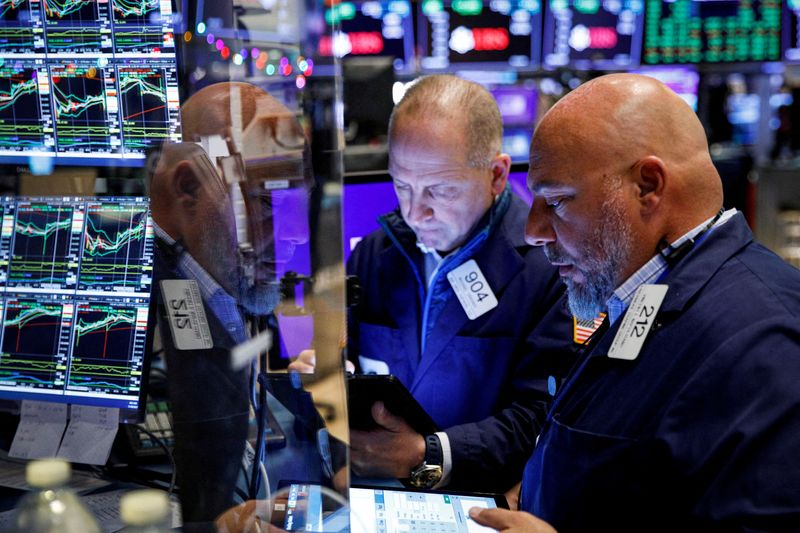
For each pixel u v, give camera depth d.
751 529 1.03
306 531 1.05
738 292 1.20
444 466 1.64
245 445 1.11
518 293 1.85
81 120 1.21
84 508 0.99
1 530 0.98
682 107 1.33
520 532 1.21
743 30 4.32
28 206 1.24
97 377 1.20
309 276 1.12
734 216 1.33
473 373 1.86
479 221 1.88
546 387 1.76
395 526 1.26
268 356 1.12
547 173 1.34
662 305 1.25
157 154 1.18
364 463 1.62
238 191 1.14
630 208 1.30
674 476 1.14
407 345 1.98
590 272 1.35
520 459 1.71
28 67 1.22
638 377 1.23
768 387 1.08
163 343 1.17
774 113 4.68
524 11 4.27
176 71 1.17
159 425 1.16
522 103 4.56
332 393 1.11
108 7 1.17
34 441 1.21
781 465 1.04
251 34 1.13
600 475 1.22
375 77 2.66
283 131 1.13
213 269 1.15
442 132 1.77
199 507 1.09
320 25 1.11
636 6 4.30
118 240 1.20
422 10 4.21
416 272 1.98
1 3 1.21
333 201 1.13
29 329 1.24
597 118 1.31
